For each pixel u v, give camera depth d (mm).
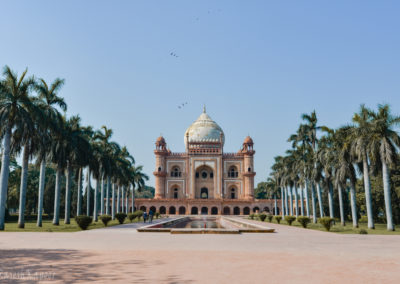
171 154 80625
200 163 79312
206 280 7020
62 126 29703
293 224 35969
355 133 27375
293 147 40812
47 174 64750
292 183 49562
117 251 11312
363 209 48375
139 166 62188
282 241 15344
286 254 10828
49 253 10789
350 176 30812
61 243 13852
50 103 29250
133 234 19141
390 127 26891
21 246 12711
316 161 34250
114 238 16391
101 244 13500
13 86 24609
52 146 30656
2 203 24062
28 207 58188
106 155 39719
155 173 77938
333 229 26469
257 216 49562
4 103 23984
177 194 80188
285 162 45906
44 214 66188
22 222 26500
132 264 8820
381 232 23781
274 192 67938
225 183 79000
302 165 39750
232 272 7840
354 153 28547
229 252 11203
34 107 24875
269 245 13500
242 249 12062
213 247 12641
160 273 7695
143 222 37344
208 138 85125
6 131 24484
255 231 21578
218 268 8312
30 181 55031
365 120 27734
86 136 36469
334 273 7812
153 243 14016
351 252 11469
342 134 30094
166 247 12547
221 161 79125
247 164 78312
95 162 37875
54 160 31578
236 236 18125
